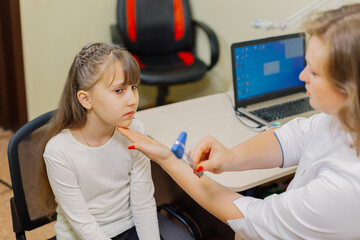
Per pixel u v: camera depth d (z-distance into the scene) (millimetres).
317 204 724
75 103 1046
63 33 2723
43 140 1111
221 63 2779
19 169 1170
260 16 2285
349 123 687
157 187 1669
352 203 700
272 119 1630
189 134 1542
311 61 713
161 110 1722
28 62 2635
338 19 684
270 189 1669
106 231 1161
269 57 1765
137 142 934
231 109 1762
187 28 2875
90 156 1083
